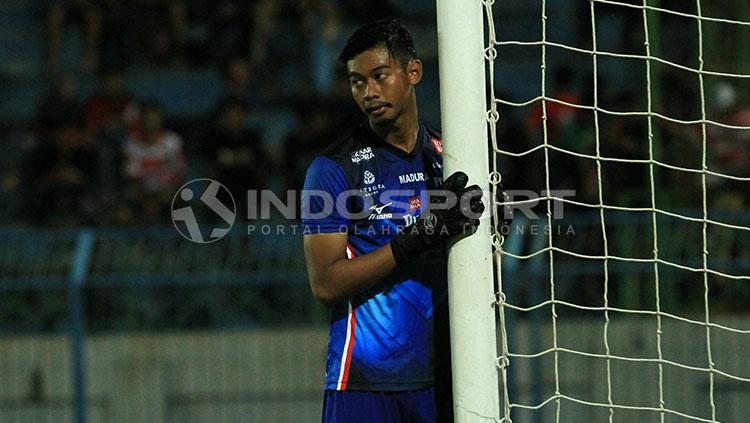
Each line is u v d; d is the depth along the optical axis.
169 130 40.41
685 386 28.12
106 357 28.38
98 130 36.31
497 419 13.02
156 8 42.62
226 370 28.66
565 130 32.25
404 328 14.52
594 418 27.72
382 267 13.34
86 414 27.52
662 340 28.00
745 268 27.20
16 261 27.53
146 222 32.56
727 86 35.06
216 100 41.50
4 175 39.56
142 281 27.36
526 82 42.97
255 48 42.03
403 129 14.39
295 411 28.73
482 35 13.03
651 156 13.67
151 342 28.41
